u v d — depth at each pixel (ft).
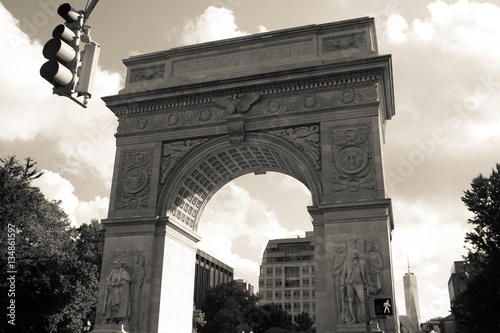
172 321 124.67
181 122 133.28
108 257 123.44
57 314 146.00
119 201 129.70
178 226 130.72
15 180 146.82
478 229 160.35
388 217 109.91
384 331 99.55
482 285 153.17
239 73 131.13
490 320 156.76
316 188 116.06
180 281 131.85
